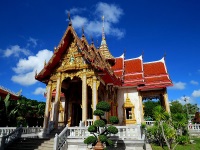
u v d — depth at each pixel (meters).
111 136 15.41
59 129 19.36
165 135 15.92
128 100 27.11
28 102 42.34
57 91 20.80
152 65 31.55
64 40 21.38
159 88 27.83
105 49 33.50
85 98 19.12
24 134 19.39
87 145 15.22
